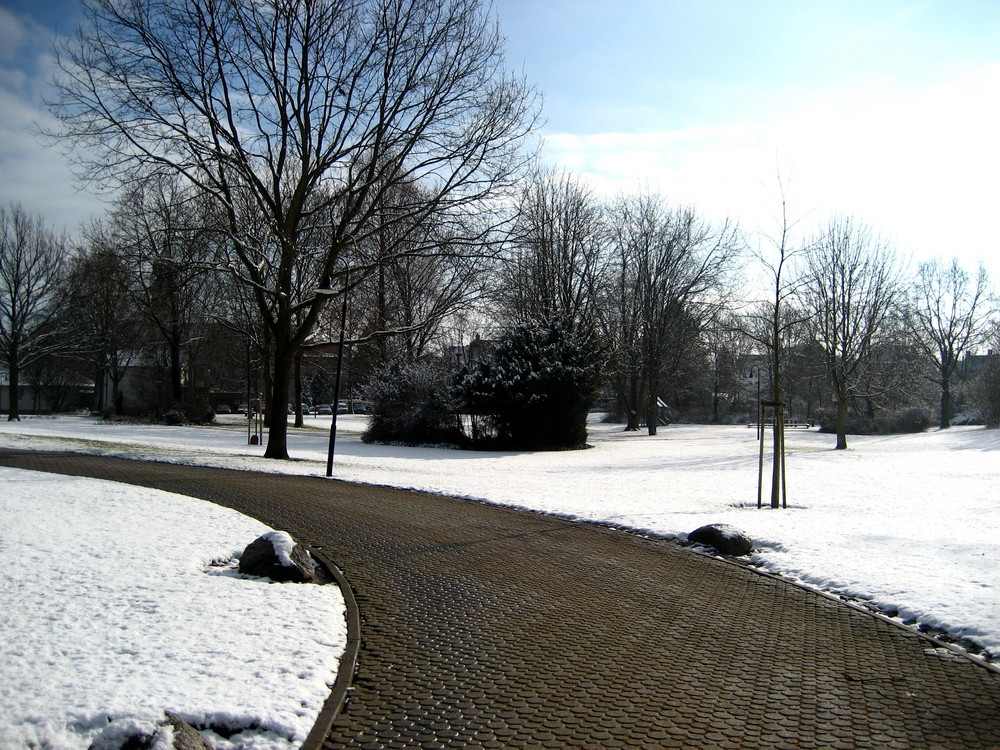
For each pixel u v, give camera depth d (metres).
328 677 5.98
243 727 5.00
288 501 14.82
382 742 5.00
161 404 49.72
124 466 19.14
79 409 75.19
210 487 16.12
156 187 25.41
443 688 5.93
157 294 38.19
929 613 7.80
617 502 16.08
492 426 35.59
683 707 5.62
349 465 23.45
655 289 49.53
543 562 10.51
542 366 34.81
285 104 22.78
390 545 11.27
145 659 5.84
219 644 6.33
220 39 21.75
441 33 22.33
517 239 23.38
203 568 9.10
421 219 23.19
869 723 5.38
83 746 4.51
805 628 7.64
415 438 36.69
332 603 7.99
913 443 38.44
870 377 47.41
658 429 58.03
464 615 7.91
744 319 58.62
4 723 4.59
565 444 35.53
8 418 45.94
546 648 6.93
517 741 5.04
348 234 22.73
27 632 6.24
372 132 22.95
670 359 55.06
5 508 11.73
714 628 7.61
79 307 47.91
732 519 13.56
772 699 5.80
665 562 10.67
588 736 5.12
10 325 43.19
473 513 14.52
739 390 81.25
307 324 23.77
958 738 5.16
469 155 22.80
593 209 46.06
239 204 25.55
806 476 22.00
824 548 10.97
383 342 39.34
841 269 36.53
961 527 12.47
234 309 39.91
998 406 47.75
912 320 56.38
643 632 7.46
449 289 36.34
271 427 24.16
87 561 8.65
